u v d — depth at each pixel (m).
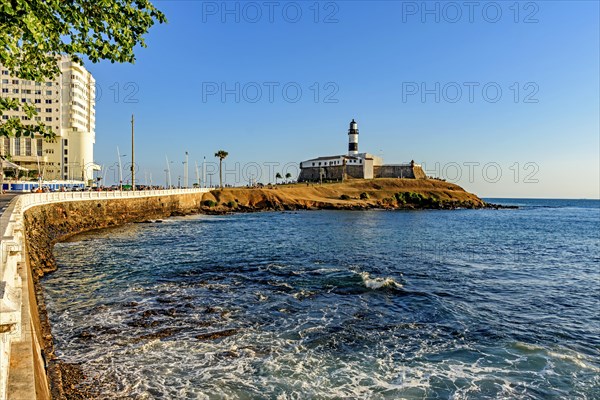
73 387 11.66
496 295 23.33
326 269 28.83
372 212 117.50
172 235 49.31
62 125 118.25
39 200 40.16
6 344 5.01
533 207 195.50
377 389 12.28
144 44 9.37
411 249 41.53
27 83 113.31
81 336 15.45
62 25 7.97
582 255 40.56
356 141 186.75
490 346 15.68
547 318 19.20
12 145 109.81
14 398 4.78
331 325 17.47
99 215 55.78
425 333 16.89
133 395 11.46
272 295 21.78
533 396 12.09
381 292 22.94
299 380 12.67
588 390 12.45
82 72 124.31
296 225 69.25
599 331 17.53
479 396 12.02
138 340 15.25
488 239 53.75
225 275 26.50
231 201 111.19
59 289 22.05
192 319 17.73
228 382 12.38
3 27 6.77
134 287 22.86
